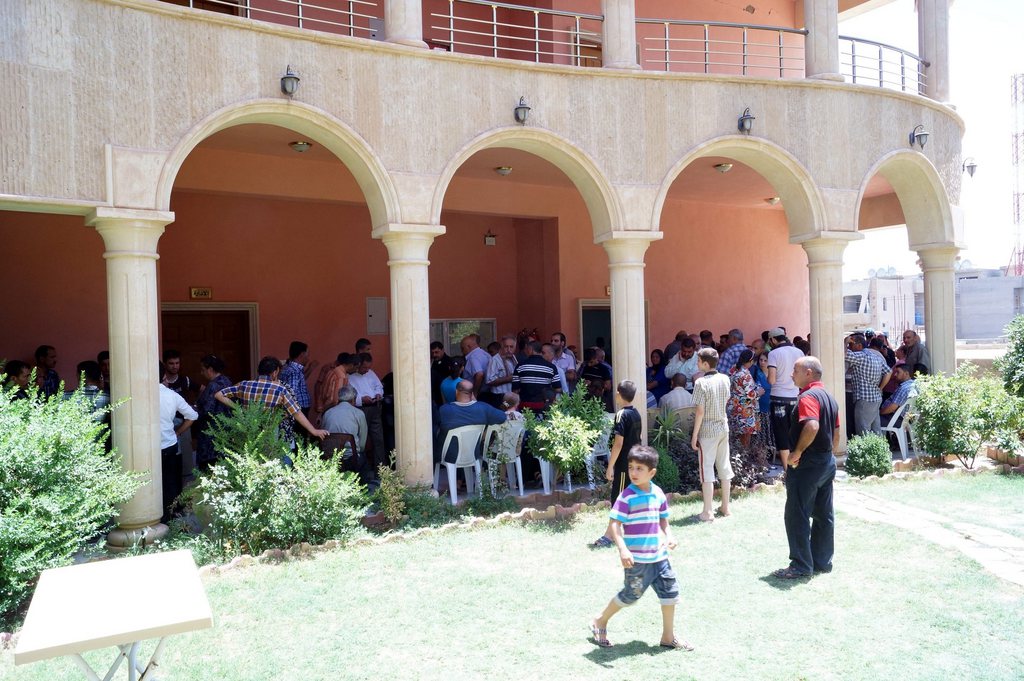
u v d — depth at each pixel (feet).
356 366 34.47
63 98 23.50
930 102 39.99
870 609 19.26
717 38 52.01
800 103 36.11
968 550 23.54
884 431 38.27
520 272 54.54
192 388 41.24
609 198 33.09
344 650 17.20
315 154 40.75
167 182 25.17
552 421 29.58
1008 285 132.05
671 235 56.59
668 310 56.24
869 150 37.63
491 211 48.37
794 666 16.15
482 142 31.07
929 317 42.73
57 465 20.26
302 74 27.84
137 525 24.82
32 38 23.03
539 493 30.48
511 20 47.47
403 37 30.14
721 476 28.02
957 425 34.96
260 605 19.76
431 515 27.94
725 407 27.68
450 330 52.13
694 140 34.32
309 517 24.62
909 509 28.58
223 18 26.16
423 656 16.89
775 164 36.06
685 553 23.94
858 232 37.11
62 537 19.54
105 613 11.14
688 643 17.11
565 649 17.15
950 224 41.52
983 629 17.92
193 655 16.94
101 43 24.17
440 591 20.81
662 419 32.48
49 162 23.25
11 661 16.85
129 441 24.75
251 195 41.24
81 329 37.32
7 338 35.83
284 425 29.01
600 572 22.34
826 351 36.60
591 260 52.08
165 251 42.57
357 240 48.60
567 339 51.19
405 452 30.12
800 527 21.66
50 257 36.76
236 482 24.29
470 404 29.86
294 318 46.42
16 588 18.67
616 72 33.04
